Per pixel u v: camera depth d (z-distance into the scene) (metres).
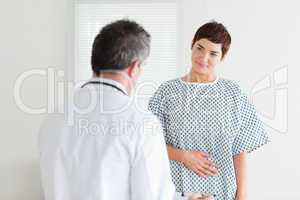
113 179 1.30
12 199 3.32
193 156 2.01
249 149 2.08
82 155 1.33
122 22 1.38
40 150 1.42
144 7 3.18
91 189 1.30
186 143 2.04
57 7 3.21
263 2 3.08
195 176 2.03
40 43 3.23
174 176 2.04
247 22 3.09
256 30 3.09
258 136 2.09
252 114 2.09
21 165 3.30
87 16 3.22
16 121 3.28
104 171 1.29
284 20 3.07
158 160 1.31
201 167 2.01
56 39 3.22
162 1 3.16
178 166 2.04
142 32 1.38
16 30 3.23
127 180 1.31
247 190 3.16
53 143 1.37
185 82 2.11
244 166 2.08
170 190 1.33
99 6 3.21
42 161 1.40
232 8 3.10
